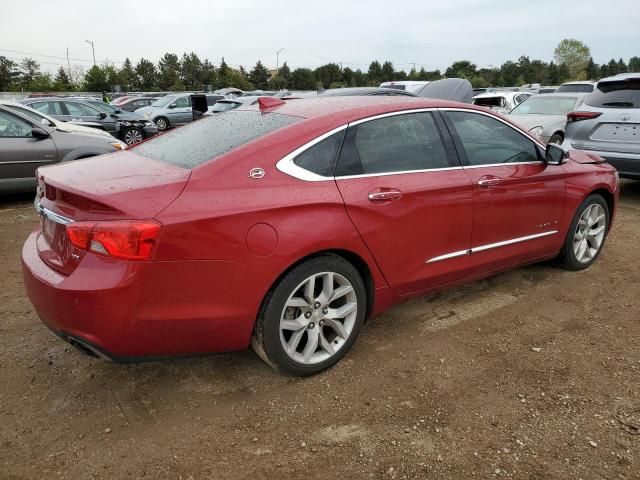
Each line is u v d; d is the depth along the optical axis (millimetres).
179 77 90125
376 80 98375
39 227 3121
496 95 15430
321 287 2945
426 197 3225
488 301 4031
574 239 4441
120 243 2314
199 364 3158
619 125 6754
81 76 89000
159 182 2516
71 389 2912
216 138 3076
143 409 2746
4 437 2531
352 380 2988
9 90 78312
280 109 3338
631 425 2596
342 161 2953
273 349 2779
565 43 88938
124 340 2406
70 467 2348
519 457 2396
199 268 2459
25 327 3604
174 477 2295
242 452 2441
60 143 7383
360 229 2936
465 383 2959
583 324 3656
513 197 3750
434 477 2285
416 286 3357
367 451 2441
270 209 2613
